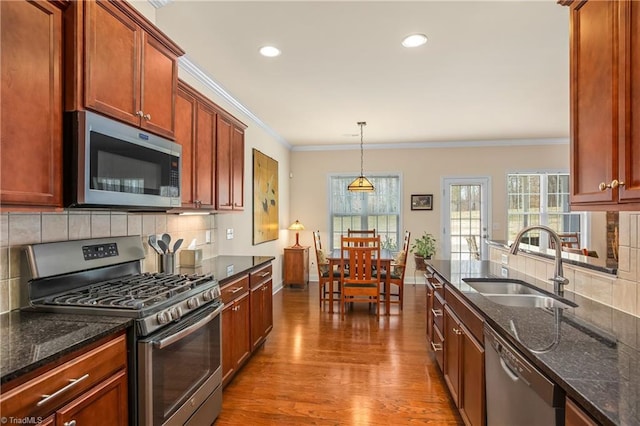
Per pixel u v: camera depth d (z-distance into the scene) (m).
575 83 1.49
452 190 6.23
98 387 1.27
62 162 1.37
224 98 3.72
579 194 1.45
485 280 2.41
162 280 2.02
